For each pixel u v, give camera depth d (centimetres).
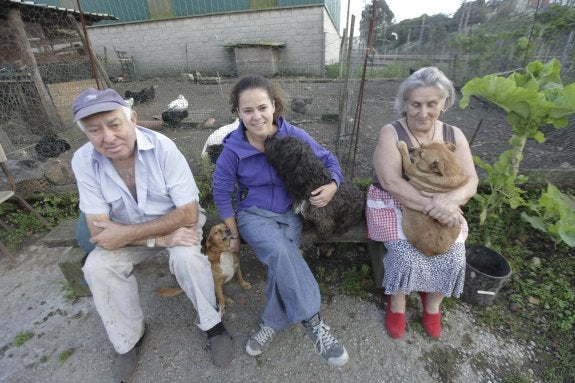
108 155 174
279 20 1201
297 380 194
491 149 443
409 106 204
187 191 195
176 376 199
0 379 204
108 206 194
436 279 195
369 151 441
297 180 200
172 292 231
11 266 303
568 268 259
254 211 215
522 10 684
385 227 209
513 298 239
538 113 239
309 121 601
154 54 1336
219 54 1293
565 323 220
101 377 201
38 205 371
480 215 284
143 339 217
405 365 200
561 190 333
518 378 192
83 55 689
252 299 252
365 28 437
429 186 192
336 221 229
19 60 588
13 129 591
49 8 618
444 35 862
